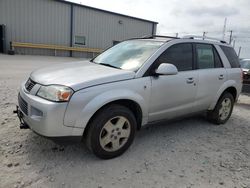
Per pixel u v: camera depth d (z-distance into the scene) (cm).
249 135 486
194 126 510
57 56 2219
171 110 416
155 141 416
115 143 345
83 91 306
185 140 432
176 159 359
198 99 461
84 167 318
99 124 323
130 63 390
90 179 293
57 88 302
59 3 2181
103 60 441
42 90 316
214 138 454
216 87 493
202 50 475
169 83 397
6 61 1443
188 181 307
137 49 425
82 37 2412
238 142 444
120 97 333
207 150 399
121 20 2650
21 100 346
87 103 307
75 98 300
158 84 381
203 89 463
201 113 496
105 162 335
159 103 391
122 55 427
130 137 360
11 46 1945
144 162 343
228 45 554
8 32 1953
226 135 475
